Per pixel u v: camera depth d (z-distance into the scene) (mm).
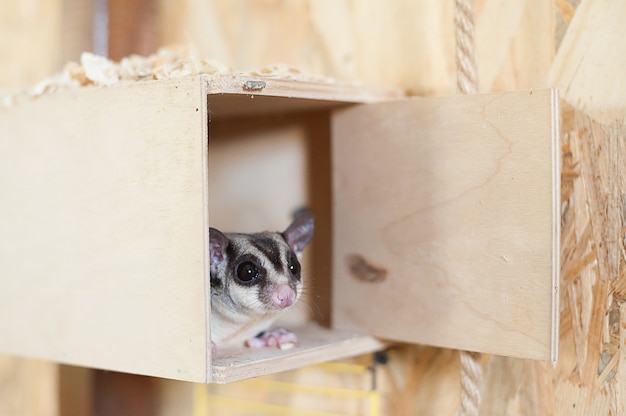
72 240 838
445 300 820
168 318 776
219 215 957
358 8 931
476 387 822
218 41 992
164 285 778
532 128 776
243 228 956
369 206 862
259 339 840
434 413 891
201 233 757
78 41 999
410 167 837
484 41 874
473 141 803
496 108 792
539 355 776
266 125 950
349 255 875
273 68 857
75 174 834
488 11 872
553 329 771
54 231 850
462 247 811
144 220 789
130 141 795
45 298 858
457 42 821
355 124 868
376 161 856
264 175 951
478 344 803
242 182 957
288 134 942
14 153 875
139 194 792
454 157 813
